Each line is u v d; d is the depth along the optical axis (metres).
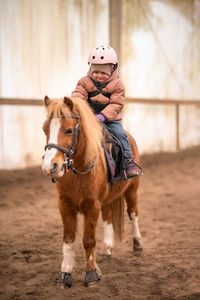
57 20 12.03
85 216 3.57
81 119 3.34
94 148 3.38
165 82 15.85
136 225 4.81
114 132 4.04
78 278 3.84
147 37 14.69
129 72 14.20
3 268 4.14
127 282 3.68
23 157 11.84
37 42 11.68
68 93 12.74
